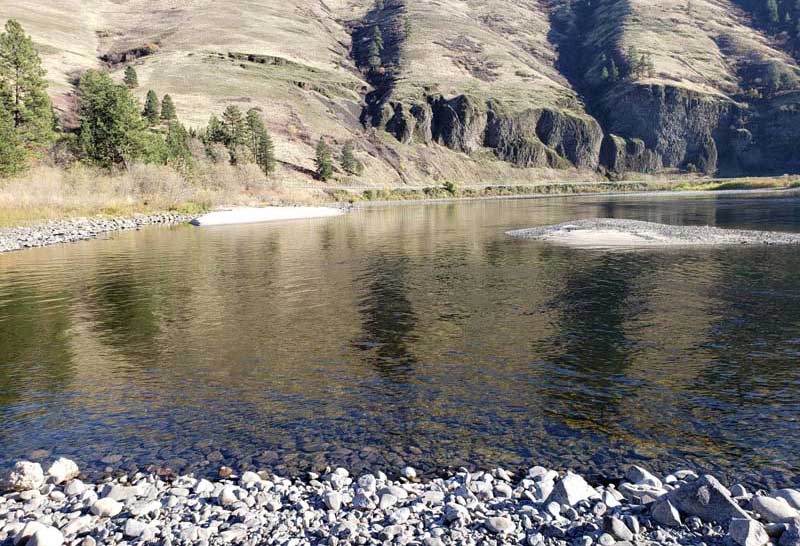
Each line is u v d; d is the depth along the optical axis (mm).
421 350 13211
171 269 25609
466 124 165375
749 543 5453
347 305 18047
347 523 6238
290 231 44812
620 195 123125
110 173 73438
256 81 154125
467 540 5891
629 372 11422
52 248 33562
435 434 8875
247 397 10539
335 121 150250
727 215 52219
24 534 6121
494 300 18375
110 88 77000
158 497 7082
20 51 77250
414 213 69250
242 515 6492
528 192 145000
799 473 7387
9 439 8961
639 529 5945
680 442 8398
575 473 7602
